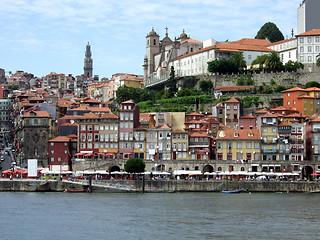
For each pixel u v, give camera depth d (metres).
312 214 163.50
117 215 161.62
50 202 187.25
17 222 152.25
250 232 138.62
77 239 133.25
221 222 151.25
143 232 139.25
